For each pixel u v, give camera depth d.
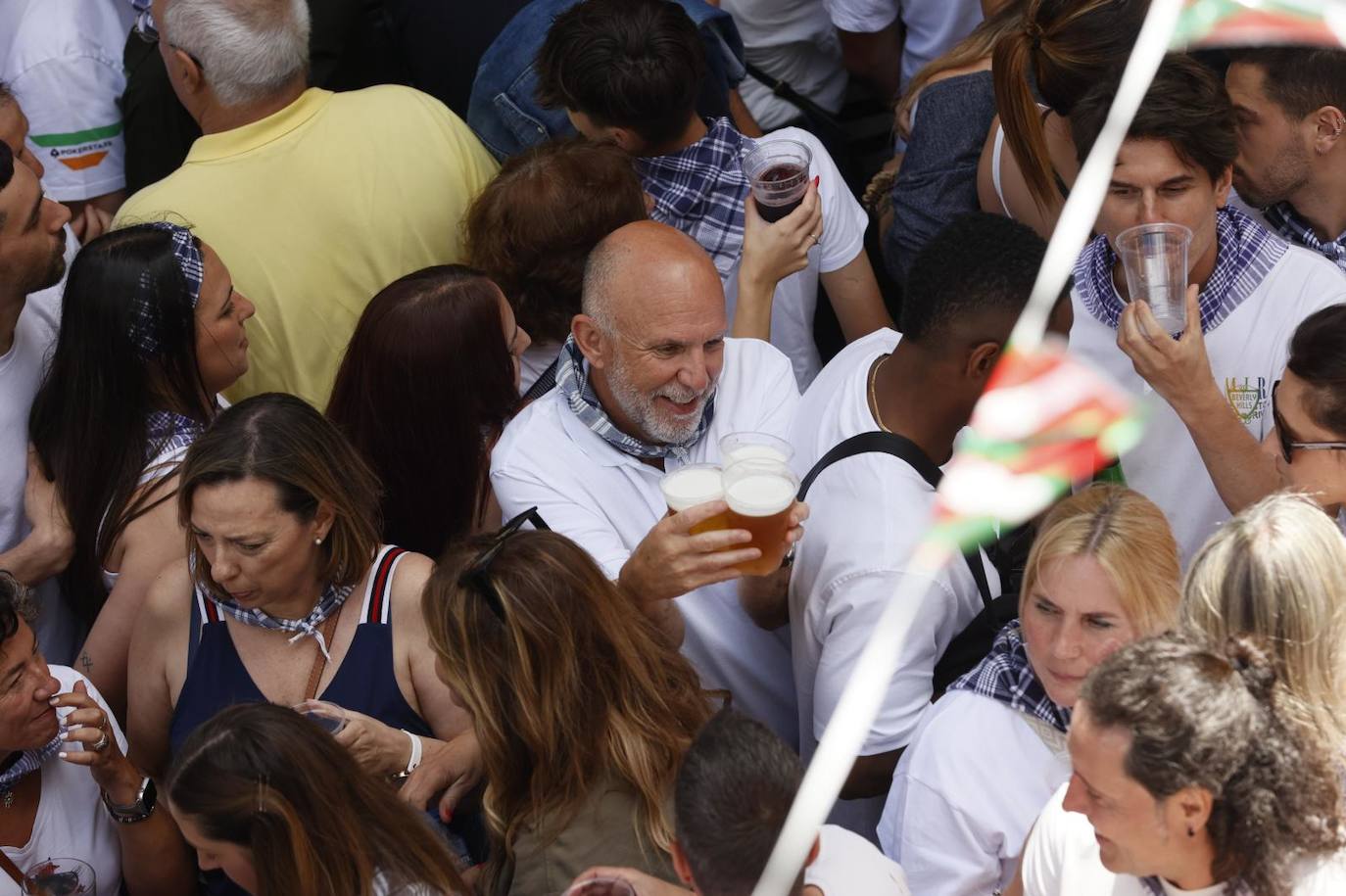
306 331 12.91
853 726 8.03
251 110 12.59
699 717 8.44
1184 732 5.82
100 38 14.76
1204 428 9.20
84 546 11.02
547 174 11.73
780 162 12.17
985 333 8.78
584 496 10.70
